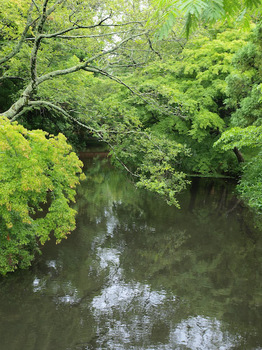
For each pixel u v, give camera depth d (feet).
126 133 30.09
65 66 39.22
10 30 29.48
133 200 45.60
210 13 4.79
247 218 36.32
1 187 17.58
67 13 24.40
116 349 14.73
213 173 67.51
